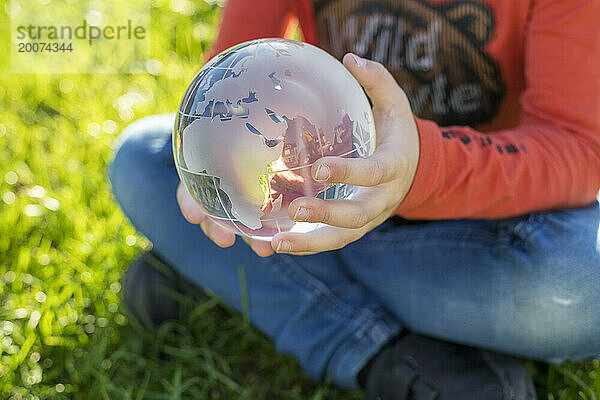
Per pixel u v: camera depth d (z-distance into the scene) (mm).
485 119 762
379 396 675
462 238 679
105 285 829
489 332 656
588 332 642
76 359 754
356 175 471
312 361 710
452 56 730
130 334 786
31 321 761
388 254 709
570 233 641
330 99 469
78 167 1020
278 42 496
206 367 744
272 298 729
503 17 706
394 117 555
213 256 748
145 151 786
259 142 456
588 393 672
